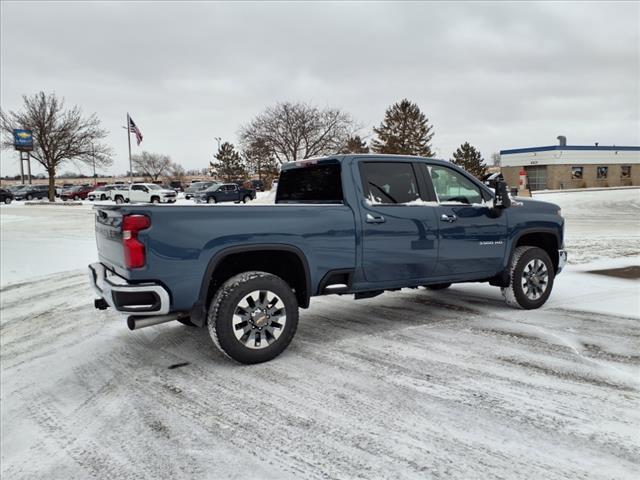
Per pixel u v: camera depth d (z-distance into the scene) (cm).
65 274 966
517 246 575
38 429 313
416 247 473
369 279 455
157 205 361
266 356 400
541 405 313
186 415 315
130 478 249
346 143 4288
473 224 510
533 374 366
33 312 679
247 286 388
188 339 486
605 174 4716
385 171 471
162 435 291
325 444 272
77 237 1520
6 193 4234
